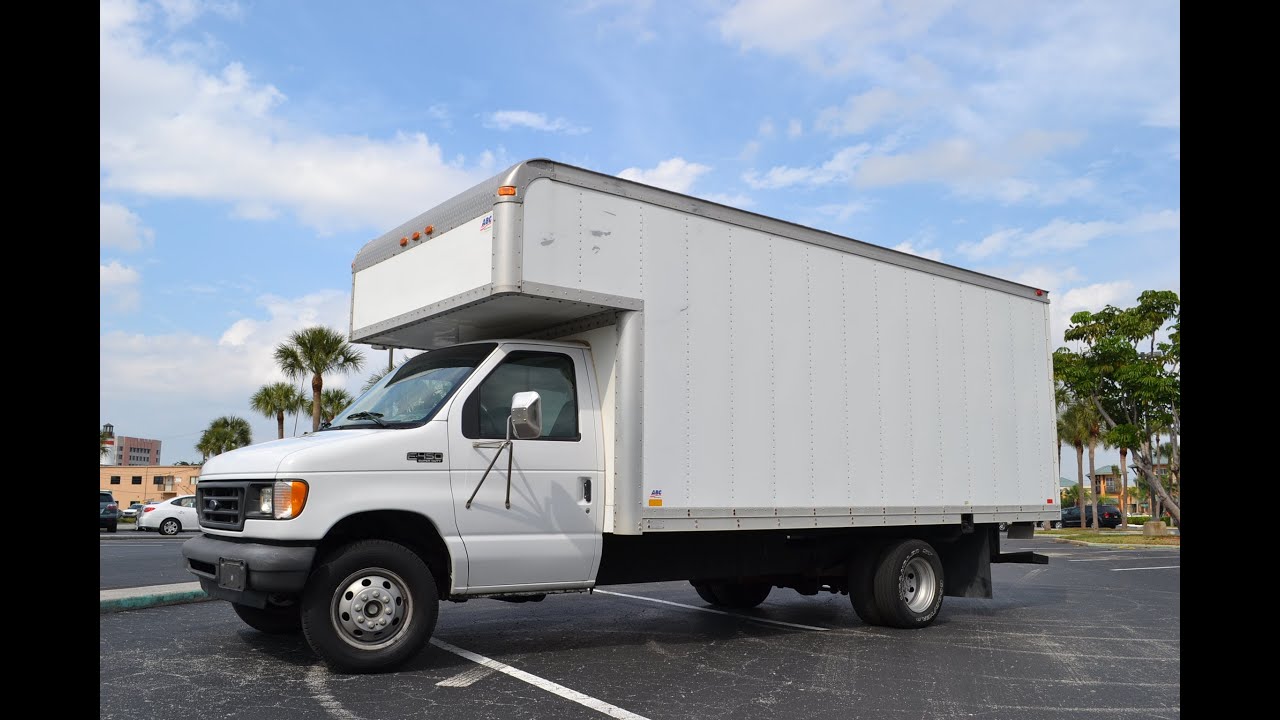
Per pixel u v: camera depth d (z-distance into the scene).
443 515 6.34
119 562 16.42
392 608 6.21
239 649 7.19
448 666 6.61
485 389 6.72
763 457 7.66
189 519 31.95
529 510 6.68
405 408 6.79
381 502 6.14
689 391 7.26
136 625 8.41
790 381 7.95
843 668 6.87
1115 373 31.33
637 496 6.86
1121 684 6.41
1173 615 10.19
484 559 6.45
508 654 7.23
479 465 6.54
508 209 6.46
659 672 6.60
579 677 6.35
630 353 6.96
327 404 43.91
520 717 5.23
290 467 5.96
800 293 8.13
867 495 8.41
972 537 9.68
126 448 163.75
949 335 9.43
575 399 7.09
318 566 6.08
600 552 6.96
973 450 9.49
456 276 6.93
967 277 9.72
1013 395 10.06
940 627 9.13
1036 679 6.56
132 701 5.51
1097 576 16.22
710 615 9.81
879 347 8.72
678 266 7.32
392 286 7.76
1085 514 61.06
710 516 7.26
